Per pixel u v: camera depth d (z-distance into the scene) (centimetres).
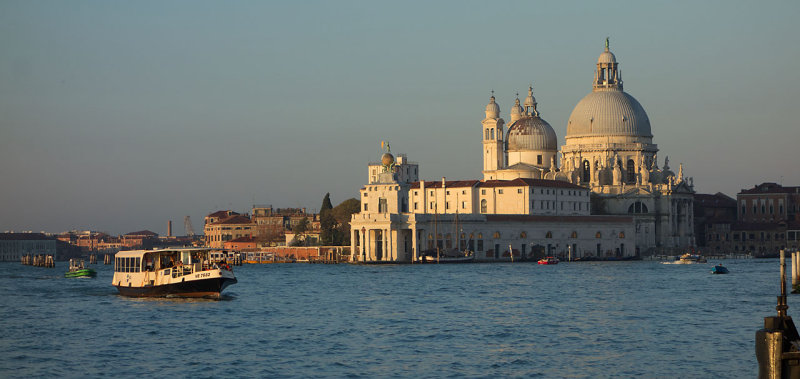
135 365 8519
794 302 13688
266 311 12800
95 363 8638
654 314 12250
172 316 12212
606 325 11088
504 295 15312
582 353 9031
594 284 18050
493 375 7988
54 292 17000
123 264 15538
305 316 12188
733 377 7838
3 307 13750
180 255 15025
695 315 12112
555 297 14862
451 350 9250
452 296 15188
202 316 12206
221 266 14688
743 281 18988
